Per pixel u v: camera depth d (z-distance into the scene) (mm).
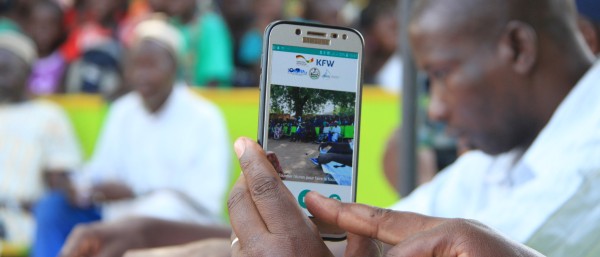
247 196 1295
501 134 2172
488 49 2125
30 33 6988
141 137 5301
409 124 2979
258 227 1266
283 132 1476
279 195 1268
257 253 1251
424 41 2189
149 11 6781
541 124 2137
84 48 6543
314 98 1484
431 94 2275
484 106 2154
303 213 1274
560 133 1992
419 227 1278
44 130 5762
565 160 1920
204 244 2035
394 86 6207
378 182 5441
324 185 1477
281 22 1484
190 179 5258
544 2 2102
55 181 5664
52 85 6719
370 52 6430
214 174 5266
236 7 6965
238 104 5672
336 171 1483
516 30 2102
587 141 1917
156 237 2400
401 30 2947
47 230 5355
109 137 5398
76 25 7066
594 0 2383
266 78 1478
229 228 2436
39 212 5418
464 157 2404
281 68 1482
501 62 2117
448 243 1202
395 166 5273
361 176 5457
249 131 5660
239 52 6918
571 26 2123
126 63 5902
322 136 1486
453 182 2391
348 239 1389
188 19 6699
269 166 1297
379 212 1307
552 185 1904
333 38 1494
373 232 1310
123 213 5352
